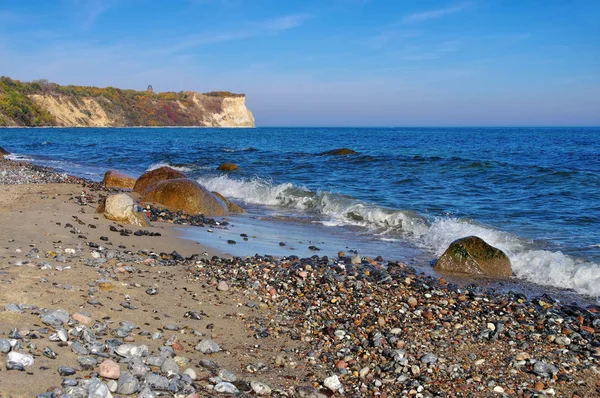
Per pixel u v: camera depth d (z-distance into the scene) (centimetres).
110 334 515
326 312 694
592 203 1711
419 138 8044
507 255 1068
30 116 12481
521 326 684
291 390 461
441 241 1213
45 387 378
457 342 617
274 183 2230
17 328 475
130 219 1202
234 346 554
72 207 1338
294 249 1113
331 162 3183
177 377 434
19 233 949
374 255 1105
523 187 2095
